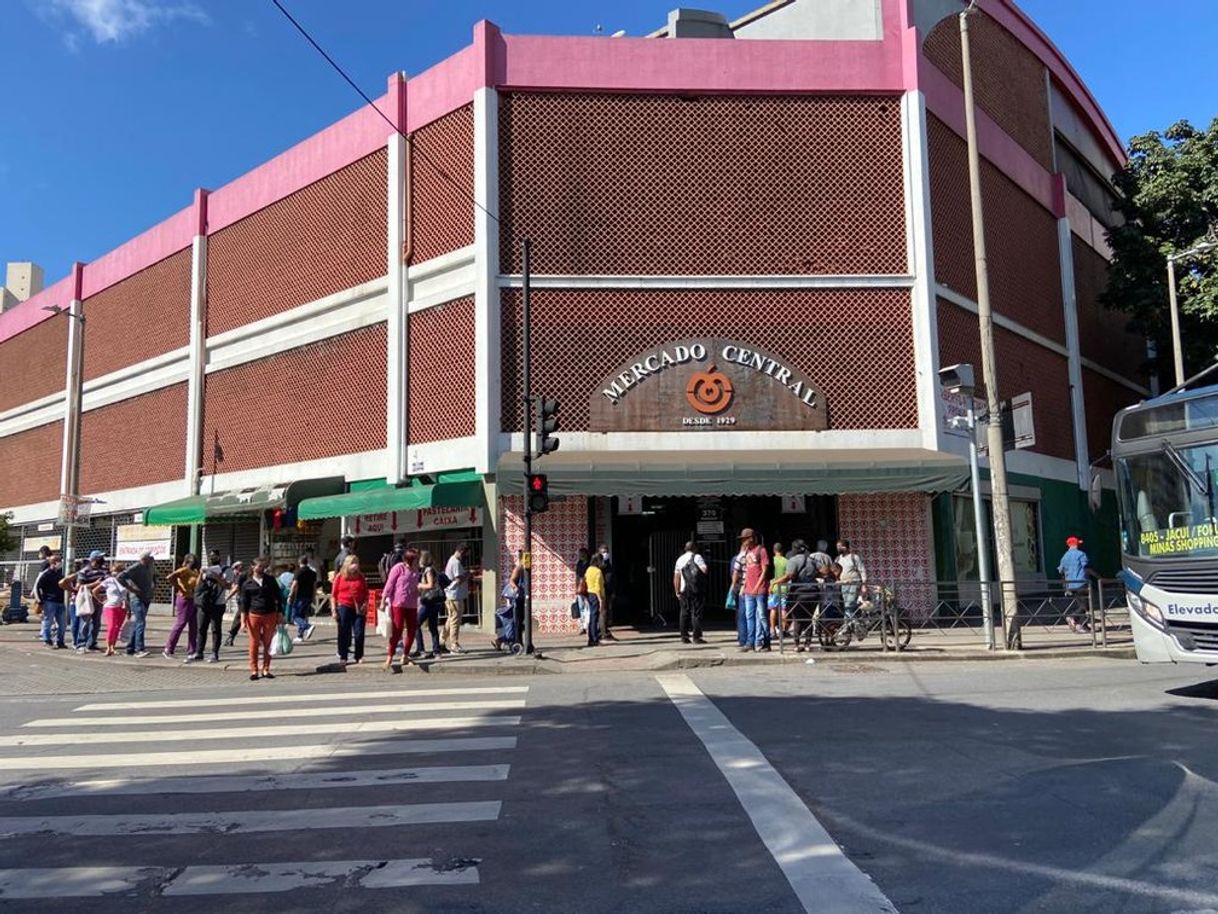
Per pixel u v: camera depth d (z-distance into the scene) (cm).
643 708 930
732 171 1844
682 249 1819
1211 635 884
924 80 1902
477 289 1789
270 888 448
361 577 1376
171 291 2594
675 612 1898
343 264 2100
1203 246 2255
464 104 1866
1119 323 2900
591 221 1814
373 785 642
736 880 445
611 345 1784
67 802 617
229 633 1766
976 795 580
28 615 2422
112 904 433
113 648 1529
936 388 1792
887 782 615
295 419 2173
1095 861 459
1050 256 2444
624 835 518
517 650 1453
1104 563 2483
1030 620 1526
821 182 1852
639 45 1859
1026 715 855
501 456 1736
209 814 579
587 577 1558
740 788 607
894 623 1396
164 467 2545
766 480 1638
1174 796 569
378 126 2042
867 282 1820
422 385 1892
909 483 1650
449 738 797
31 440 3169
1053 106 2653
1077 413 2442
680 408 1770
